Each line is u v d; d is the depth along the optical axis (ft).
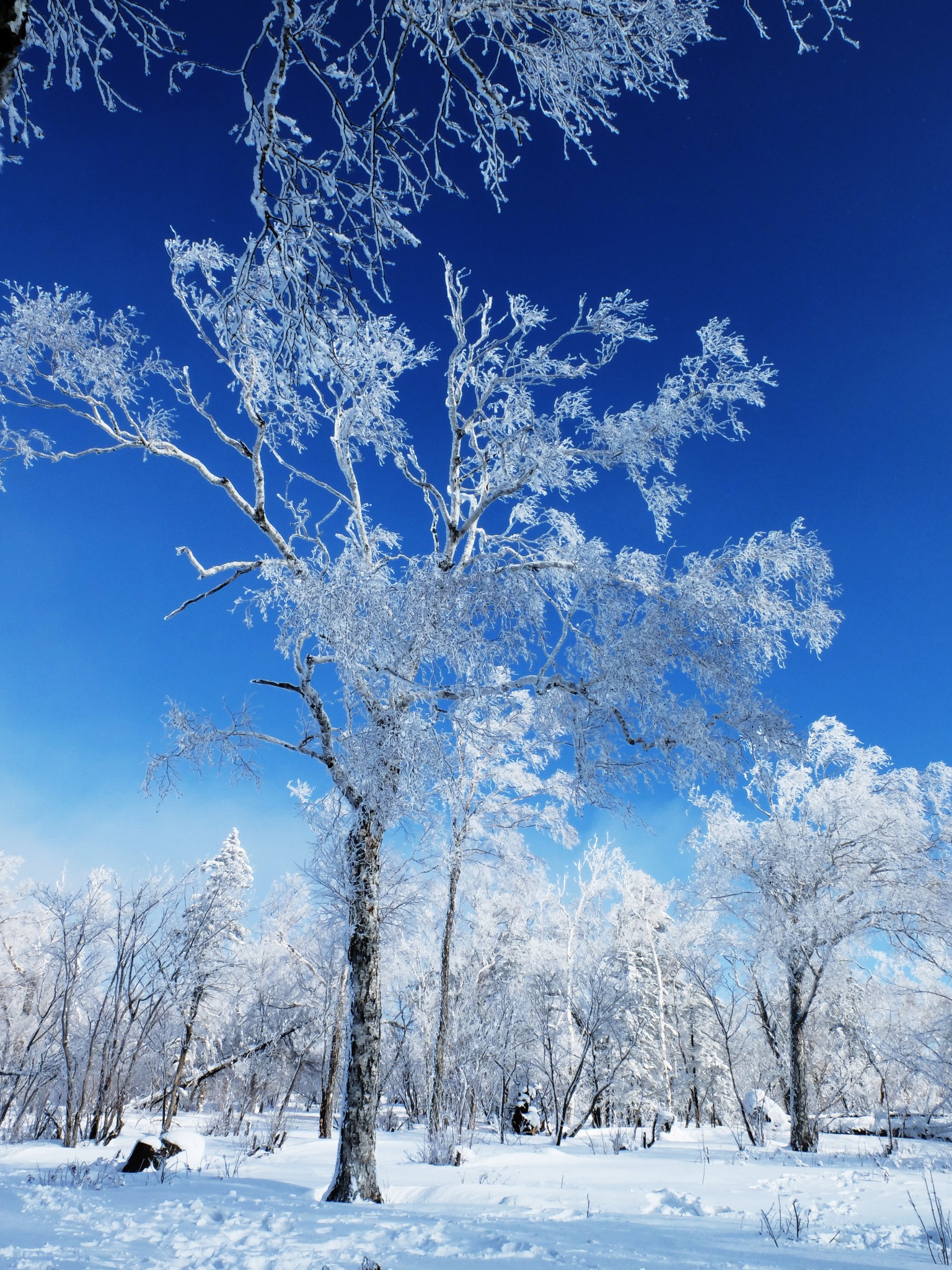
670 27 13.71
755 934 66.44
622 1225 22.99
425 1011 79.56
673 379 34.94
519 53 13.96
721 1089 99.30
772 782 33.32
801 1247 19.61
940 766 65.05
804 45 13.83
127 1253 17.92
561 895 80.38
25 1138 58.65
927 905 63.52
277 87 11.75
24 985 88.58
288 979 86.74
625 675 31.22
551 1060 70.49
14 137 12.86
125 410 34.09
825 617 31.94
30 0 9.04
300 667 34.45
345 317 14.79
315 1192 32.12
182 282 33.78
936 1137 71.00
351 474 40.34
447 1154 46.16
